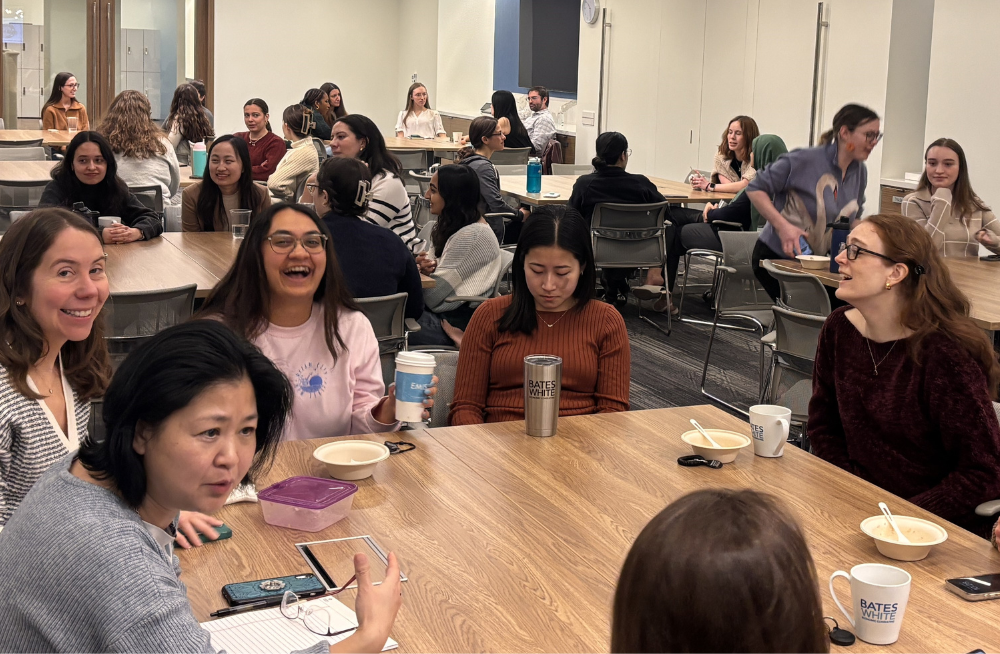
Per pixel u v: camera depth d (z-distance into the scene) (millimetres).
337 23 14383
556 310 2785
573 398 2766
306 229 2453
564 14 11164
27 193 5816
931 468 2400
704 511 905
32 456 1921
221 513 1901
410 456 2240
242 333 2463
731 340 6348
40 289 1929
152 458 1192
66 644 1139
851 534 1882
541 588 1618
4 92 13297
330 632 1460
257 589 1578
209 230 5188
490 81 12773
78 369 2047
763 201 4840
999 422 2350
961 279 4219
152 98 13766
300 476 1993
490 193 6594
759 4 8297
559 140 11414
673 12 9383
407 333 3812
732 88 8703
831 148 4789
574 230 2678
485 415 2797
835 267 4367
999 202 6402
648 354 5992
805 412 3521
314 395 2520
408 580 1640
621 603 912
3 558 1184
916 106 7184
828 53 7602
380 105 14891
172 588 1170
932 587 1670
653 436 2432
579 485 2088
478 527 1860
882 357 2432
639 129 10062
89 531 1153
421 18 14156
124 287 3723
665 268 6406
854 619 1503
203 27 13688
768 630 849
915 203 4934
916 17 7047
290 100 14305
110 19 12984
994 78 6352
